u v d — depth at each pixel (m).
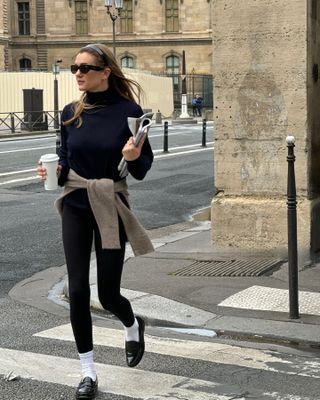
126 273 7.58
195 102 60.97
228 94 8.55
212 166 19.56
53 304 6.82
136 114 4.26
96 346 5.41
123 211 4.22
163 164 20.20
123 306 4.39
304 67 8.06
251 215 8.50
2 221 11.66
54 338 5.65
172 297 6.62
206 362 5.02
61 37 70.88
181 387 4.50
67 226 4.25
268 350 5.31
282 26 8.12
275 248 8.38
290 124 8.20
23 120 39.94
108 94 4.28
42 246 9.73
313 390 4.45
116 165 4.21
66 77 50.34
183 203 13.45
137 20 69.94
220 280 7.25
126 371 4.82
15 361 5.06
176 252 8.66
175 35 69.31
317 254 8.26
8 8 70.75
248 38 8.34
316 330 5.62
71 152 4.24
